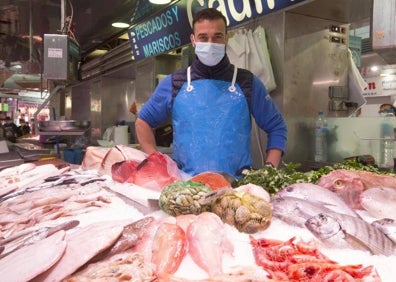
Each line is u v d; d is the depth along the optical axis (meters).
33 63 5.49
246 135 2.14
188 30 4.03
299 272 0.82
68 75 3.49
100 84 7.07
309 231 1.01
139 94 5.55
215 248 0.88
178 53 5.07
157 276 0.79
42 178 1.72
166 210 1.11
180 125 2.15
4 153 3.08
